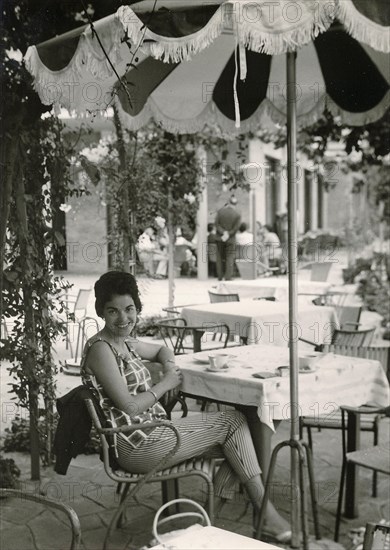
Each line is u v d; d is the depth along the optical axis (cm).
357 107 633
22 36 486
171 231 1034
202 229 1797
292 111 385
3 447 564
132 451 366
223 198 1961
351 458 381
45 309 505
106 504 455
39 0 489
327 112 681
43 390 517
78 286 1412
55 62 404
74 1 516
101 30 370
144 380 383
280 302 836
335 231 2803
